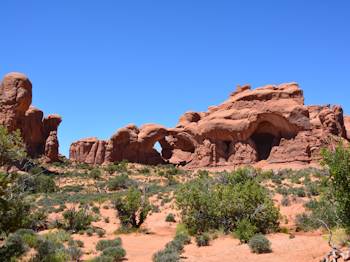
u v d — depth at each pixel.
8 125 52.62
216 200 21.92
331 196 12.99
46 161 61.50
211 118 65.69
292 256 13.58
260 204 20.98
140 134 71.38
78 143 74.75
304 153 55.72
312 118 68.25
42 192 44.03
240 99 64.44
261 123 62.22
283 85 63.56
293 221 23.45
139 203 26.78
